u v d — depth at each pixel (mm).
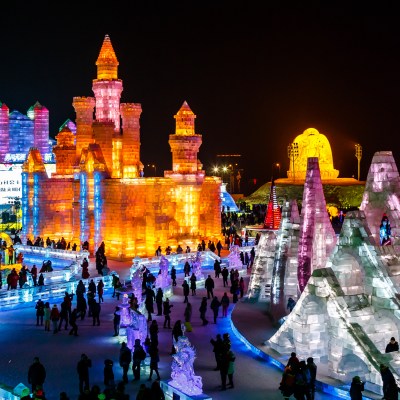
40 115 103000
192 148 64188
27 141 105000
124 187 59906
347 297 28078
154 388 22719
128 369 29156
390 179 33812
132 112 67000
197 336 35125
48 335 35344
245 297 42656
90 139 67750
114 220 60625
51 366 29812
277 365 29344
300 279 35094
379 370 25547
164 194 62500
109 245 61188
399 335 28328
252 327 35469
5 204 94625
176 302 43875
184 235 64125
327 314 28094
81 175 63125
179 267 56562
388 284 28578
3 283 48781
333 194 102188
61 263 58531
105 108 65375
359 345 26406
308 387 24047
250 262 59094
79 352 32094
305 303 29047
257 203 104438
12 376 28344
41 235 67875
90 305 38750
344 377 26688
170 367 29578
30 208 68625
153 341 28188
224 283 49375
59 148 72438
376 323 28016
